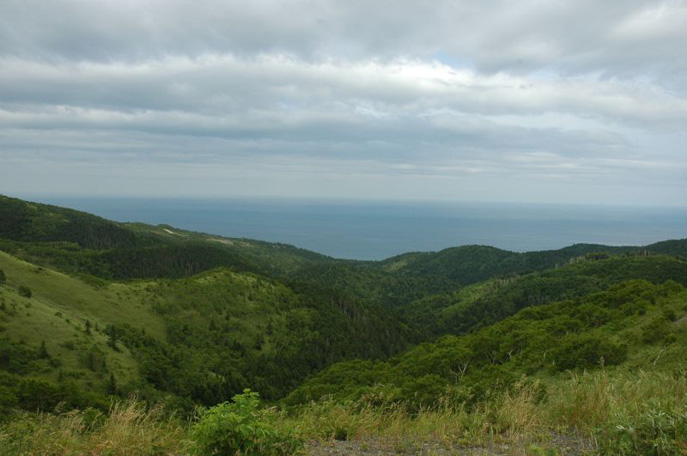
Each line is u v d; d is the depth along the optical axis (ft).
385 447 20.42
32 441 18.56
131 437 19.04
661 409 18.10
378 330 307.78
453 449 19.81
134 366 159.53
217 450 15.52
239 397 16.84
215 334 240.73
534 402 26.61
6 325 142.92
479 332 123.75
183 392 157.99
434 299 460.14
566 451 18.53
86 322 180.75
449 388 32.09
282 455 16.66
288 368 231.09
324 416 24.86
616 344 66.69
